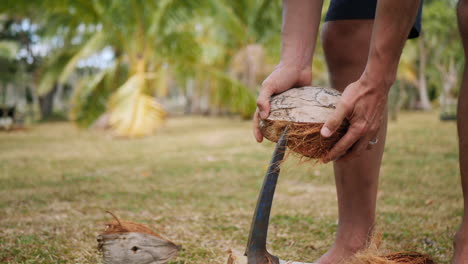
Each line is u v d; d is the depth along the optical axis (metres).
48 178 3.85
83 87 10.48
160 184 3.56
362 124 1.07
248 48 15.09
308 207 2.67
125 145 7.08
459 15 1.31
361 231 1.52
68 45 13.47
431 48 22.86
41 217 2.43
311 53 1.34
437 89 29.19
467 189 1.30
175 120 16.47
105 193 3.16
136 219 2.39
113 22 9.76
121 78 10.98
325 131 1.06
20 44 21.81
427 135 7.43
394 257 1.24
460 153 1.31
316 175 3.79
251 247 1.08
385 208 2.57
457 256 1.28
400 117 14.81
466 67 1.31
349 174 1.49
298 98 1.14
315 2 1.35
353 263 1.25
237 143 6.98
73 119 10.41
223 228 2.21
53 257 1.75
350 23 1.47
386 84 1.06
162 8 9.31
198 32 16.41
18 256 1.76
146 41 9.85
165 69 10.57
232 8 13.40
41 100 19.81
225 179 3.78
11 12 8.91
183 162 4.89
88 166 4.65
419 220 2.29
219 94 10.59
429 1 20.34
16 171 4.29
